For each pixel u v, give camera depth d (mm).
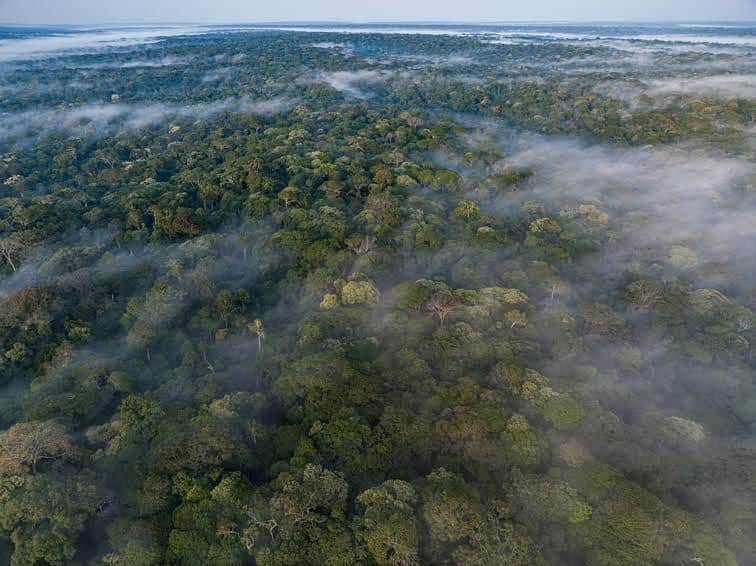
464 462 45781
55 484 42625
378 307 69438
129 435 49938
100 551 40969
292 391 54531
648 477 44938
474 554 36594
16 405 57062
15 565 38156
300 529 39062
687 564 37594
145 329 66250
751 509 41906
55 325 69938
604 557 37781
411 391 53375
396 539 37031
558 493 40969
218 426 48750
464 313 66188
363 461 45281
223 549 38750
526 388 52188
